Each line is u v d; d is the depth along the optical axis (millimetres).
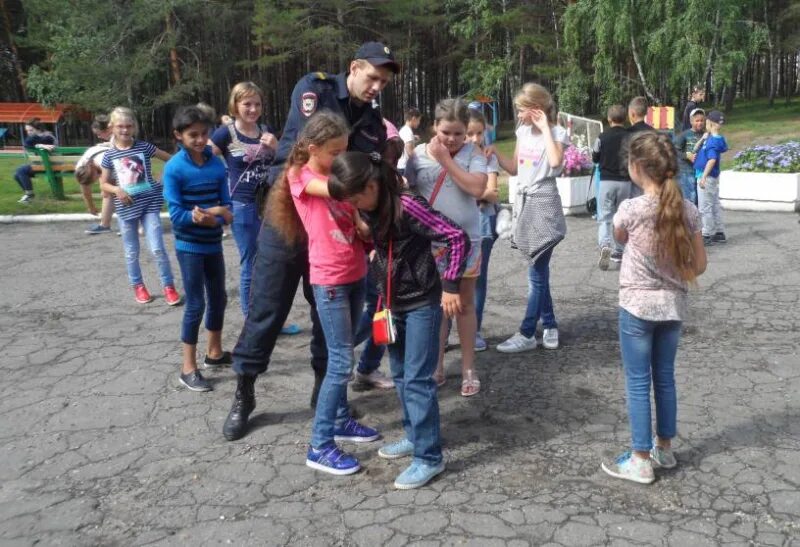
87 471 3639
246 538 2994
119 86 29328
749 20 28562
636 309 3203
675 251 3098
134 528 3115
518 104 4871
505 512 3105
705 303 6121
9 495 3430
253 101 5332
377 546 2898
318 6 31672
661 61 26141
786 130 24688
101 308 6738
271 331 3885
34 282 7816
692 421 3926
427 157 4207
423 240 3273
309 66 35312
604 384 4531
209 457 3738
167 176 4461
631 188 7422
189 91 30375
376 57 3713
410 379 3336
